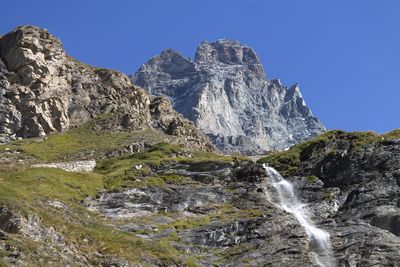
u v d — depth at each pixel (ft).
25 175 237.66
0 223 168.76
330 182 257.75
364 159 256.52
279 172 272.92
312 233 213.46
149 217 232.32
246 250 205.16
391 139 264.31
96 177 261.85
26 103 331.98
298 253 201.16
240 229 217.36
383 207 227.40
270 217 225.35
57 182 239.50
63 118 341.00
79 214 216.95
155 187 251.19
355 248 201.46
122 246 183.62
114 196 240.94
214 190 255.29
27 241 161.27
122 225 217.36
